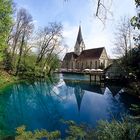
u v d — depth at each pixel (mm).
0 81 35312
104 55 96812
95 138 10023
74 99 28141
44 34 53906
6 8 29391
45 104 24953
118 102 24375
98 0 7059
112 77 44281
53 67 64125
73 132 13383
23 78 49156
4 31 30469
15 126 15500
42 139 12641
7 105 23188
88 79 57562
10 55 48094
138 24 6641
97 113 19703
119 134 6816
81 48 112438
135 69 33719
